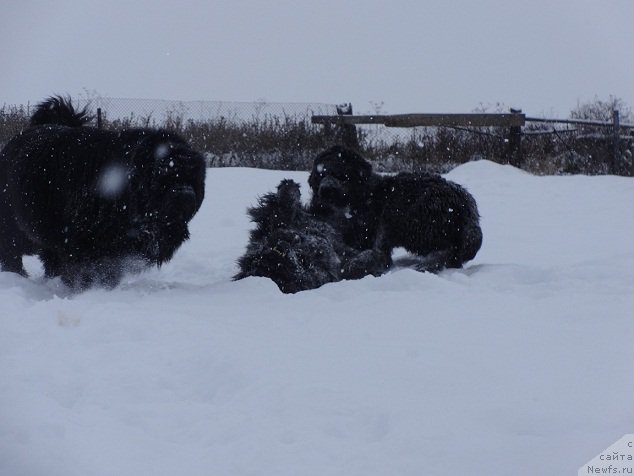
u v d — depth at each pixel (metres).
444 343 4.93
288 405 3.93
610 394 4.00
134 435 3.64
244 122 17.53
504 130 17.23
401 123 16.53
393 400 3.99
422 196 7.89
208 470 3.30
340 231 8.17
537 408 3.85
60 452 3.38
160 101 17.45
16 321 5.34
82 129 6.99
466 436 3.55
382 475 3.24
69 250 6.85
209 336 5.02
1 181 7.23
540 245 9.19
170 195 6.60
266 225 7.57
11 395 3.98
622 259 7.57
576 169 16.94
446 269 7.71
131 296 6.43
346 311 5.79
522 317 5.51
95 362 4.55
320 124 17.19
